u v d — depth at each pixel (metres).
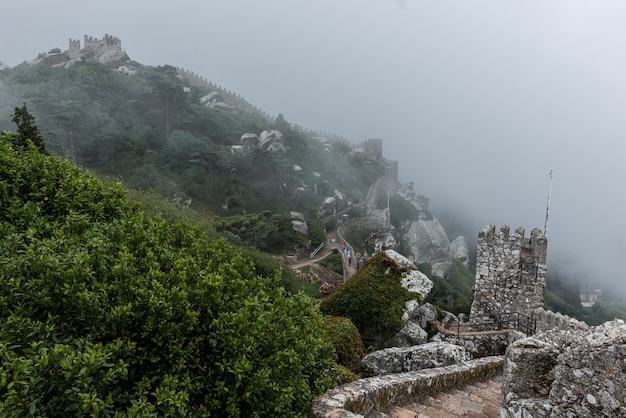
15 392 3.88
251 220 46.38
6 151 8.60
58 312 5.26
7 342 4.41
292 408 6.40
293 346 6.53
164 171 54.16
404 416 7.42
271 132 76.50
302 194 63.72
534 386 6.09
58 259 5.64
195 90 90.31
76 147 55.88
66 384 4.33
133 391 5.21
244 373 5.59
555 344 6.35
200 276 6.77
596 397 4.99
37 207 7.83
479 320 20.92
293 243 47.41
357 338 16.14
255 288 7.89
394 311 19.73
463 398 9.24
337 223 62.66
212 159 58.59
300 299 7.69
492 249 20.95
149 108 71.25
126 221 8.42
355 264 42.84
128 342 5.18
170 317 5.53
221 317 5.96
